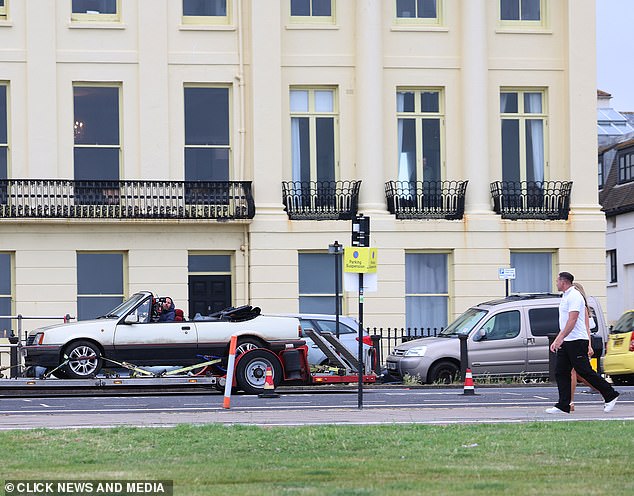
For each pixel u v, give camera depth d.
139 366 62.16
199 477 27.58
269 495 24.62
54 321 84.19
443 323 89.44
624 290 123.31
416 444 33.81
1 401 56.31
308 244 86.75
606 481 26.50
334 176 88.56
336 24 88.44
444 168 89.88
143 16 86.06
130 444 34.25
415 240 88.25
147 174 85.75
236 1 87.19
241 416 44.34
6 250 84.00
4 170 84.75
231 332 62.03
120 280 85.56
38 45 84.75
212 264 86.75
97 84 85.81
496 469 28.56
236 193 86.31
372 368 69.88
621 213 123.44
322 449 32.97
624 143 124.31
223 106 87.38
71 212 83.69
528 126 91.19
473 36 89.25
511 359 71.12
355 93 88.44
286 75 87.88
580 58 90.75
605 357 71.88
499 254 89.25
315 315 71.56
